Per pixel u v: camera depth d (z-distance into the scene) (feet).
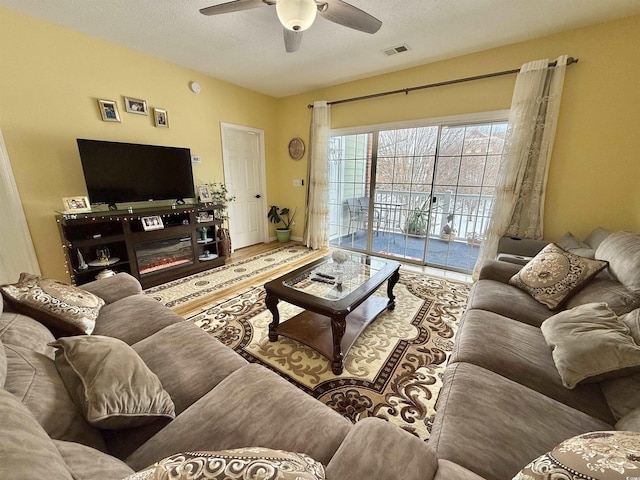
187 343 4.37
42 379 2.68
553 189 9.02
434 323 7.49
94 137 9.21
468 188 10.84
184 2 6.98
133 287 6.24
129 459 2.60
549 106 8.45
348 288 6.40
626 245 5.25
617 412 3.15
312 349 6.30
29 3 7.03
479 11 7.31
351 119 13.09
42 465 1.48
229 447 2.65
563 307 5.50
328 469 2.28
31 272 8.38
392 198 12.78
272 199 16.49
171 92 10.98
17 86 7.68
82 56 8.64
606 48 7.75
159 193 10.45
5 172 7.69
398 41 8.89
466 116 10.12
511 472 2.48
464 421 3.01
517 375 3.76
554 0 6.83
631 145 7.77
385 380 5.48
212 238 12.42
